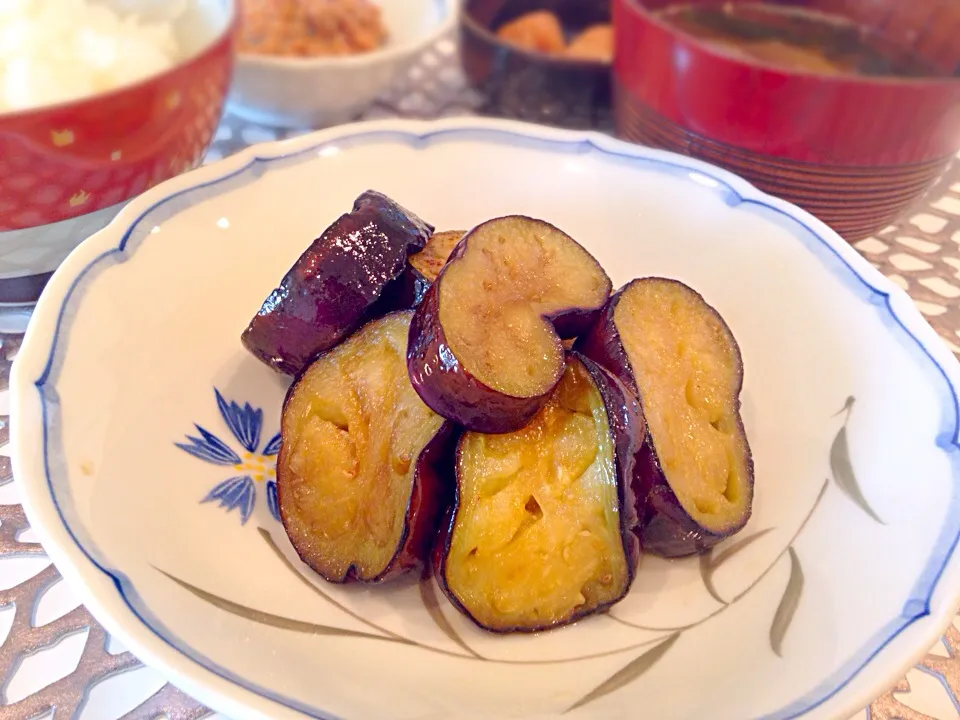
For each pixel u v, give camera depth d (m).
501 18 0.34
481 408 0.15
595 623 0.16
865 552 0.15
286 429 0.17
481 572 0.15
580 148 0.23
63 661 0.15
